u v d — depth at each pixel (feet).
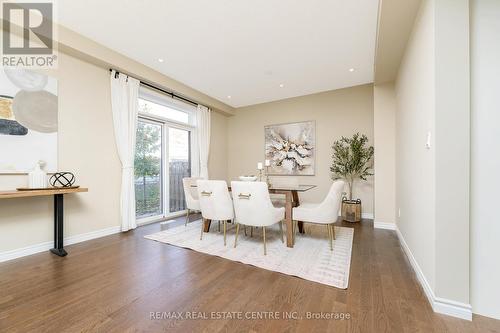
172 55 10.80
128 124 11.64
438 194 5.00
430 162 5.46
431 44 5.33
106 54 10.10
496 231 4.77
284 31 8.86
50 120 8.86
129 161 11.64
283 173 17.28
